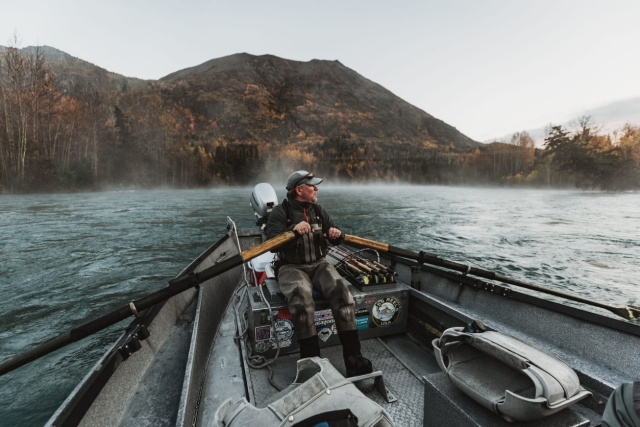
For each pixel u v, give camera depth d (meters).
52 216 17.30
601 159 55.38
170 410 1.54
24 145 36.59
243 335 2.40
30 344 4.20
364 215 19.72
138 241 10.95
